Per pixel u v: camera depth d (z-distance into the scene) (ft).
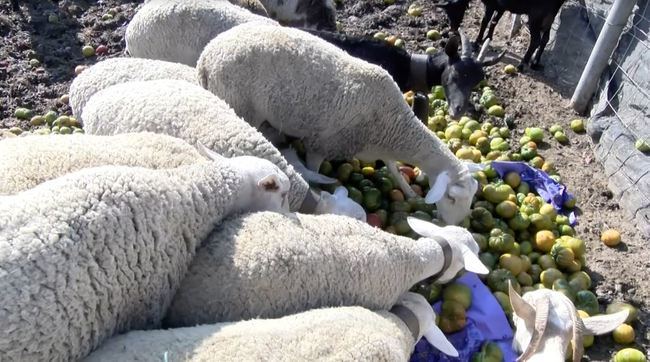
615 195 8.04
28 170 4.96
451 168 7.26
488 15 10.52
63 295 3.88
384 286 5.40
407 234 7.06
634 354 5.93
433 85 9.17
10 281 3.68
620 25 8.45
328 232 5.27
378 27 11.26
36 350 3.81
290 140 7.80
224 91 7.09
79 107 7.35
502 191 7.47
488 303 6.24
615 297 6.76
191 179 5.03
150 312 4.64
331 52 7.20
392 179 7.80
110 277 4.18
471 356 5.99
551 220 7.35
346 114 7.14
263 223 5.15
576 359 5.49
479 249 6.59
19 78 9.14
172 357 4.09
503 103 9.61
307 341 4.35
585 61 9.78
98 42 10.12
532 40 10.06
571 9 10.35
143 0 11.22
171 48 8.20
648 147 7.92
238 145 6.07
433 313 5.72
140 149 5.54
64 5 10.78
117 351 4.15
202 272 4.86
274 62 6.93
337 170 7.79
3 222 3.83
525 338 5.85
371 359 4.45
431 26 11.32
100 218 4.13
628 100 8.52
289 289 4.91
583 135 9.07
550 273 6.73
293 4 10.75
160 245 4.54
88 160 5.20
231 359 4.10
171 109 6.23
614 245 7.37
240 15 8.13
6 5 10.65
